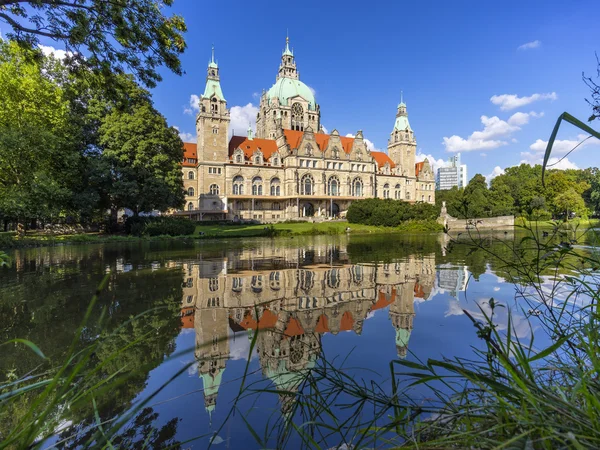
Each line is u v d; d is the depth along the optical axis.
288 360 4.81
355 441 3.00
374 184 93.12
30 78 27.38
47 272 12.61
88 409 3.64
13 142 23.88
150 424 3.38
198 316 7.02
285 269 13.27
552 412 1.98
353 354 4.95
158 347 5.35
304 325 6.37
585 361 2.97
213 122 76.50
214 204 75.81
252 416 3.52
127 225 37.62
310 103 109.38
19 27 8.27
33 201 25.67
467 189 91.62
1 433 3.17
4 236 24.84
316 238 37.22
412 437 2.16
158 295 8.90
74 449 2.96
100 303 8.05
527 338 5.21
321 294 8.91
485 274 11.09
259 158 81.44
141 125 36.50
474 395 2.73
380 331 5.95
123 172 35.59
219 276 11.74
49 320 6.72
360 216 63.97
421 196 111.44
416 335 5.68
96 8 8.41
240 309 7.55
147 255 18.73
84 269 13.34
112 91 10.58
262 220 75.00
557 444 1.79
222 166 77.00
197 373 4.47
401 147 104.62
